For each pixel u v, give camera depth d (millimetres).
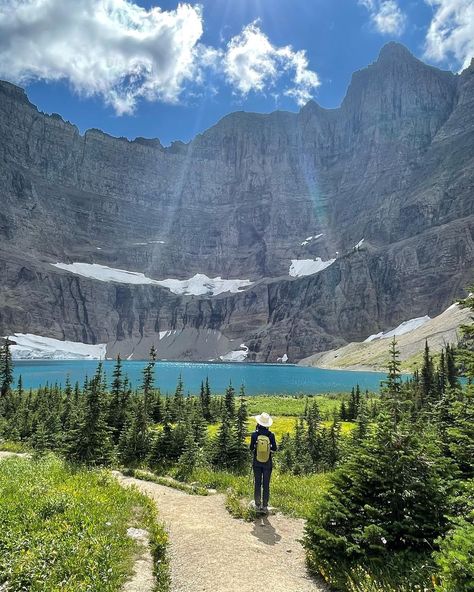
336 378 177000
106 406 34812
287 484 17172
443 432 13398
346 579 7844
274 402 98250
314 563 8719
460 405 10500
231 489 16125
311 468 32812
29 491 12203
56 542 8719
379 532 8359
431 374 65500
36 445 32875
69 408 52750
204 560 9086
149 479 19078
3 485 12984
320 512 9438
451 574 6203
